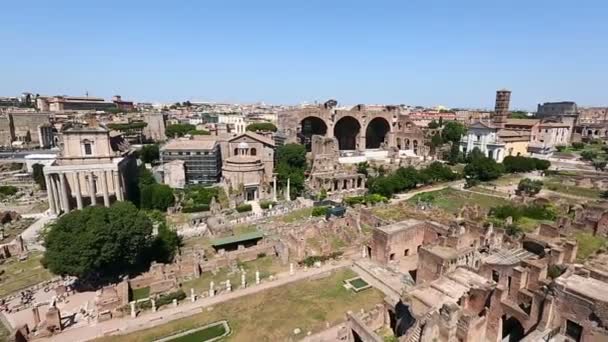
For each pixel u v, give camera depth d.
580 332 32.09
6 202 97.44
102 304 46.84
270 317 45.72
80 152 85.56
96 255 50.97
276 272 58.28
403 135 160.38
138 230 55.16
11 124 163.38
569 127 178.00
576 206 79.50
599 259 52.78
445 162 143.25
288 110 154.25
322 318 45.53
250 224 79.44
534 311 35.69
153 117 176.75
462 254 50.53
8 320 45.81
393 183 100.62
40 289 53.94
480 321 37.28
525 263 45.09
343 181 108.19
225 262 60.91
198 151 108.38
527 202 86.06
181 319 45.44
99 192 89.00
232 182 101.00
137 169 108.69
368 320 42.09
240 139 113.69
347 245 67.69
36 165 108.44
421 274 52.50
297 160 119.94
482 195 97.88
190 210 89.56
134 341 41.25
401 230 60.28
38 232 76.56
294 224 76.25
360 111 157.88
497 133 141.50
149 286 54.25
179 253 64.06
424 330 35.03
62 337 41.75
